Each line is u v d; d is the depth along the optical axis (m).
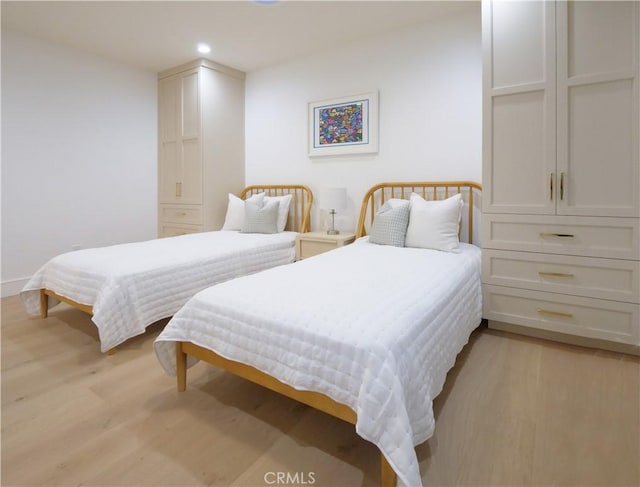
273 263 3.30
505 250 2.38
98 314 2.07
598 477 1.23
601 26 2.02
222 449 1.39
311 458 1.34
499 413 1.58
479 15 2.90
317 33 3.32
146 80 4.26
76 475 1.25
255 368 1.45
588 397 1.70
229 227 3.91
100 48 3.63
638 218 1.99
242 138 4.38
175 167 4.24
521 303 2.36
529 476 1.23
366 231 3.52
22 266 3.40
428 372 1.36
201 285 2.63
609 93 2.02
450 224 2.64
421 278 1.86
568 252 2.19
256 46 3.59
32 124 3.40
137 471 1.27
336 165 3.71
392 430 1.07
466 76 2.97
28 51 3.34
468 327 2.11
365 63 3.44
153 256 2.54
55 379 1.90
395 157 3.34
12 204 3.32
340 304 1.45
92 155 3.83
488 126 2.36
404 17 3.04
